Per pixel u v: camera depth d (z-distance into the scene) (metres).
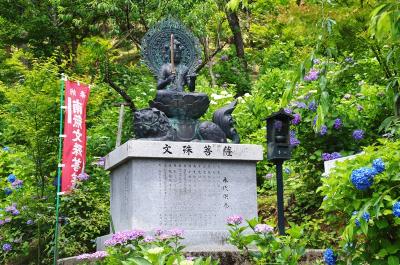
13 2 18.58
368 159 5.01
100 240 8.40
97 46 16.47
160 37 8.94
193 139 8.34
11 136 12.16
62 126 9.59
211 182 8.05
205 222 7.90
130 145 7.75
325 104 5.30
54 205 9.34
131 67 17.66
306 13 7.22
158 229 6.96
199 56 9.04
